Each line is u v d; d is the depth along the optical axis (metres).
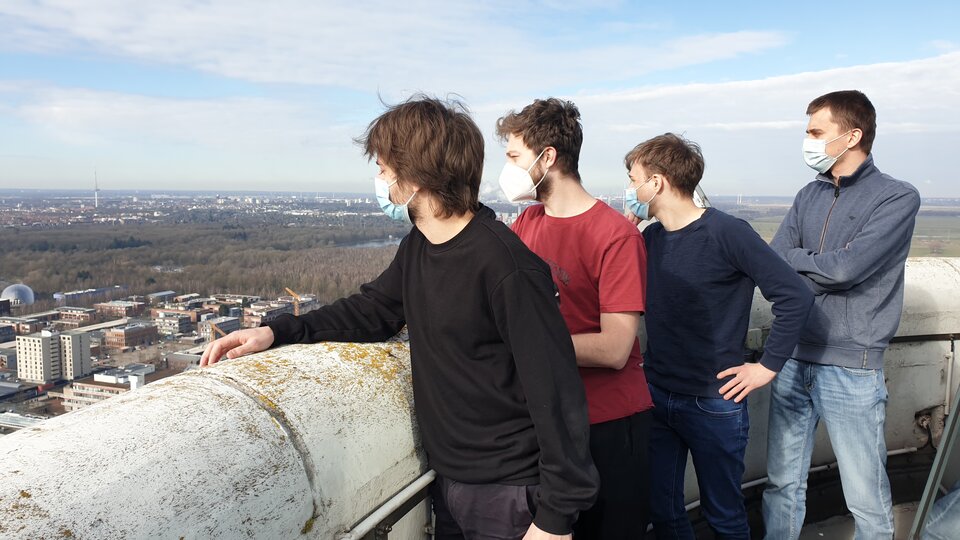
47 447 0.78
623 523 1.59
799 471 2.28
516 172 1.61
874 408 2.08
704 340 1.93
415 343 1.24
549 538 1.07
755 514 2.68
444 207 1.15
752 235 1.83
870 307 2.06
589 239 1.56
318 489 1.00
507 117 1.65
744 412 1.96
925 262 3.03
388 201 1.20
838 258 2.03
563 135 1.58
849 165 2.12
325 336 1.36
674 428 2.04
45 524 0.67
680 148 1.92
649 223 2.15
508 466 1.17
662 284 2.01
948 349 2.92
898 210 1.99
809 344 2.19
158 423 0.87
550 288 1.12
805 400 2.25
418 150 1.12
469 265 1.13
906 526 2.67
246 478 0.88
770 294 1.81
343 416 1.11
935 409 2.94
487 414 1.17
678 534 2.15
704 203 2.05
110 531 0.71
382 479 1.18
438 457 1.24
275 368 1.12
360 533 1.11
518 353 1.09
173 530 0.76
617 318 1.51
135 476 0.77
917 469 2.94
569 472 1.06
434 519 1.42
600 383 1.57
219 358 1.26
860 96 2.08
